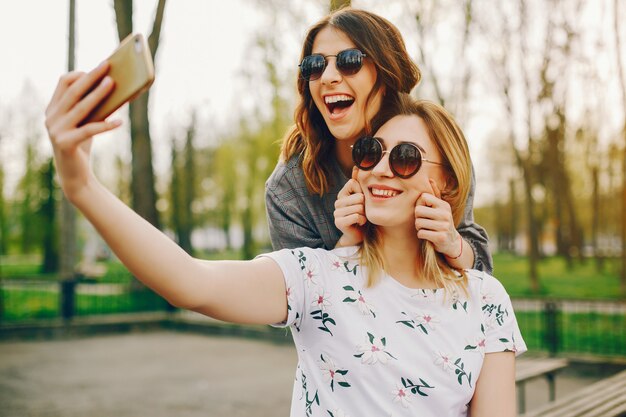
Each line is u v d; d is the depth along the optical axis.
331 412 1.47
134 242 1.17
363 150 1.57
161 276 1.21
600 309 14.45
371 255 1.58
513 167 37.56
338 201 1.64
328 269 1.57
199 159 37.50
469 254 1.75
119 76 1.01
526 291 21.33
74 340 11.49
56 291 16.11
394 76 1.71
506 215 47.44
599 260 29.14
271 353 10.11
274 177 1.97
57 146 1.03
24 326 11.46
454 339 1.56
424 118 1.65
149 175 14.76
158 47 13.37
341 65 1.68
